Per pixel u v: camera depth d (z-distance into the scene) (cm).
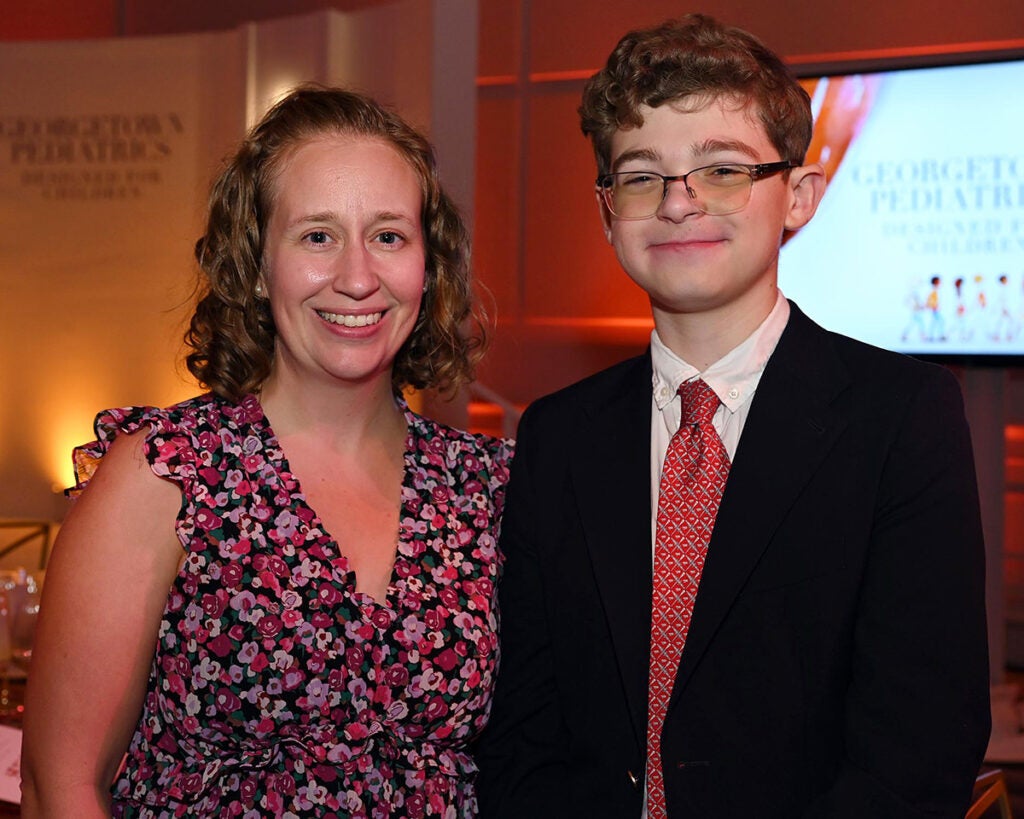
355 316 149
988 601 386
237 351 157
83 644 139
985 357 385
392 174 151
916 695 132
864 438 141
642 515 150
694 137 143
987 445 389
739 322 149
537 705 156
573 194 512
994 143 380
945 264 389
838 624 138
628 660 144
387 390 163
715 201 143
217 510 146
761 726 138
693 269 144
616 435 157
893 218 396
